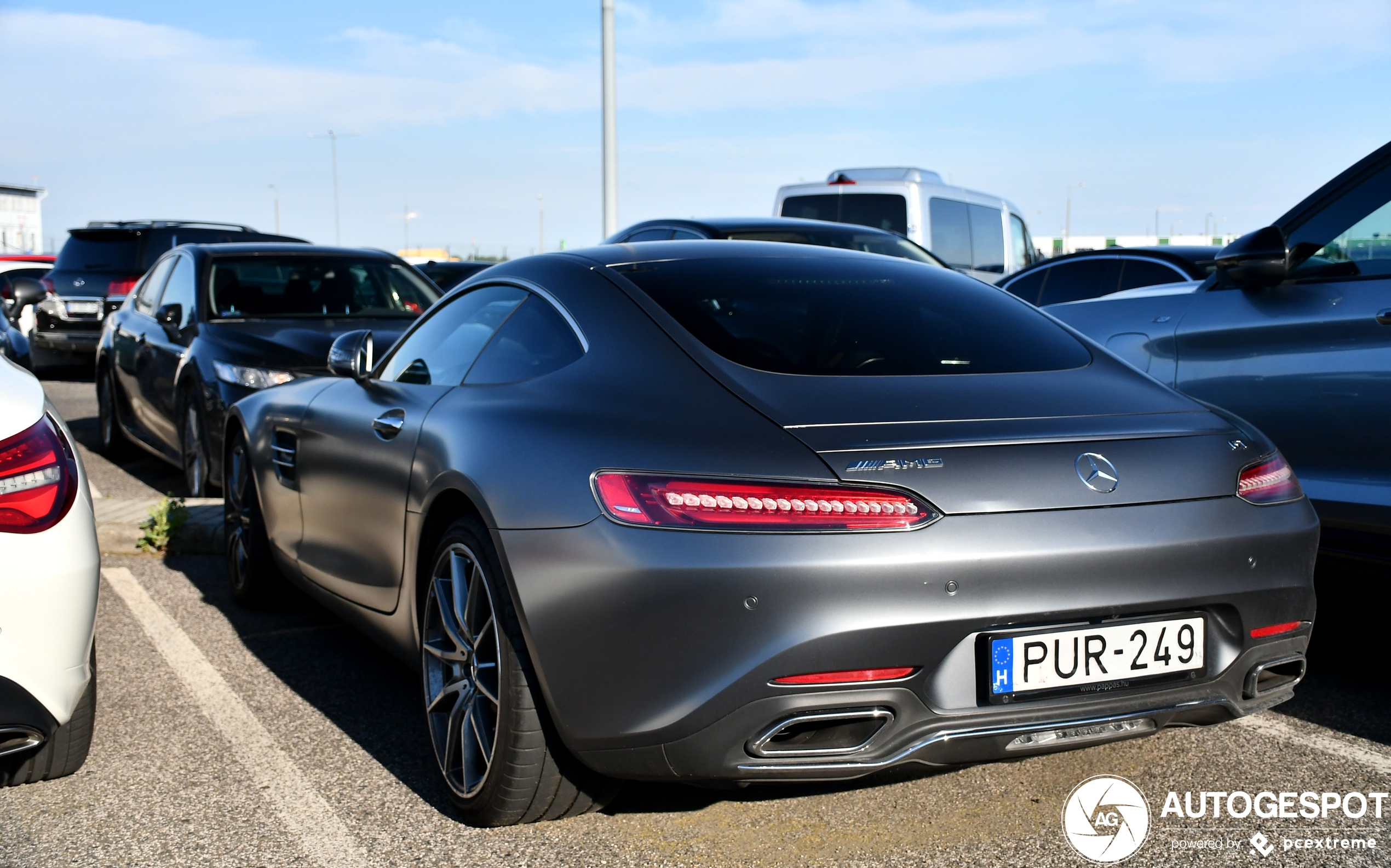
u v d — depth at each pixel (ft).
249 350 21.26
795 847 8.77
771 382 8.48
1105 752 10.61
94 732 10.80
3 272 54.44
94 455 29.53
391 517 10.62
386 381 12.04
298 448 13.21
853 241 28.78
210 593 16.47
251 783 10.07
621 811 9.41
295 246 25.70
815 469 7.59
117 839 9.02
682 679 7.56
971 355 9.41
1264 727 11.18
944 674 7.59
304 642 14.19
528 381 9.59
